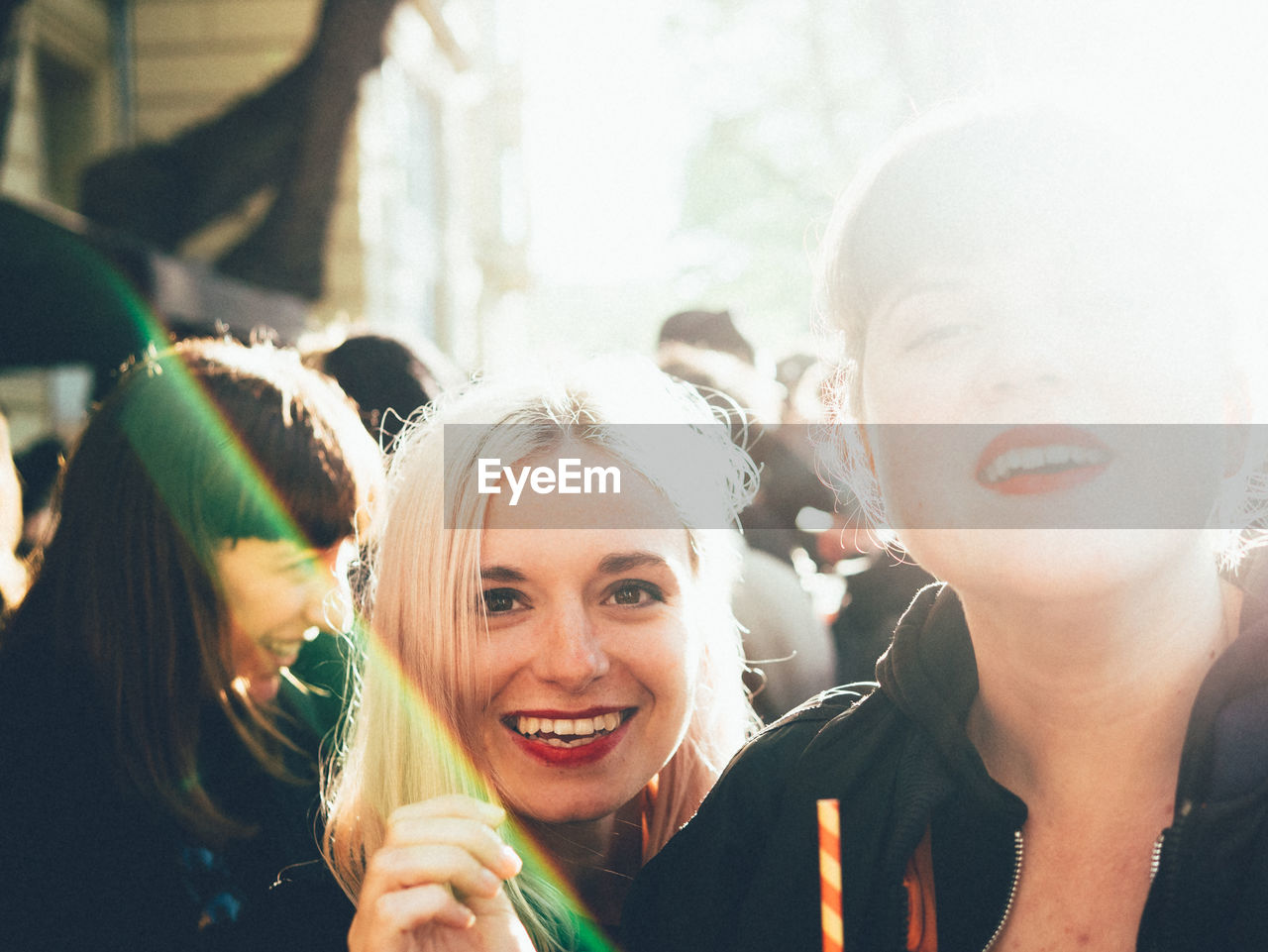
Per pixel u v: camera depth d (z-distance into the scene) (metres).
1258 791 0.65
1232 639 0.74
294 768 1.46
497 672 1.02
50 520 1.41
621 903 1.17
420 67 11.52
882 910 0.79
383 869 0.84
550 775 1.04
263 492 1.32
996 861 0.76
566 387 1.10
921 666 0.81
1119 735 0.72
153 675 1.28
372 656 1.07
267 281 4.79
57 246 3.61
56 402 6.35
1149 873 0.71
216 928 1.19
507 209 20.89
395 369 1.98
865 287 0.73
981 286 0.65
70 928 1.16
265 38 8.26
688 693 1.12
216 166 4.67
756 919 0.84
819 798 0.85
